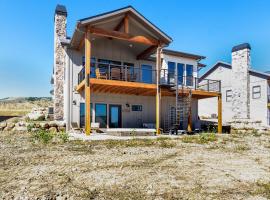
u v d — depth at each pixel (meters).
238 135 16.58
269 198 4.09
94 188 4.47
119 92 17.77
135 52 18.97
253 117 24.66
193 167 6.27
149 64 19.66
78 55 16.91
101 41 17.70
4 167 5.98
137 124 18.67
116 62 18.16
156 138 12.33
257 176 5.47
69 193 4.18
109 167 6.09
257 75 24.36
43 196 4.01
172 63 20.58
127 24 15.01
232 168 6.25
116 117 17.98
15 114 30.59
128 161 6.84
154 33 15.84
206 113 29.98
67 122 16.17
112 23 15.55
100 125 17.30
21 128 15.19
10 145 9.58
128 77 16.80
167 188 4.53
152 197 4.07
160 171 5.78
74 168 5.91
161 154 8.11
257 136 16.38
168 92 17.28
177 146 10.13
